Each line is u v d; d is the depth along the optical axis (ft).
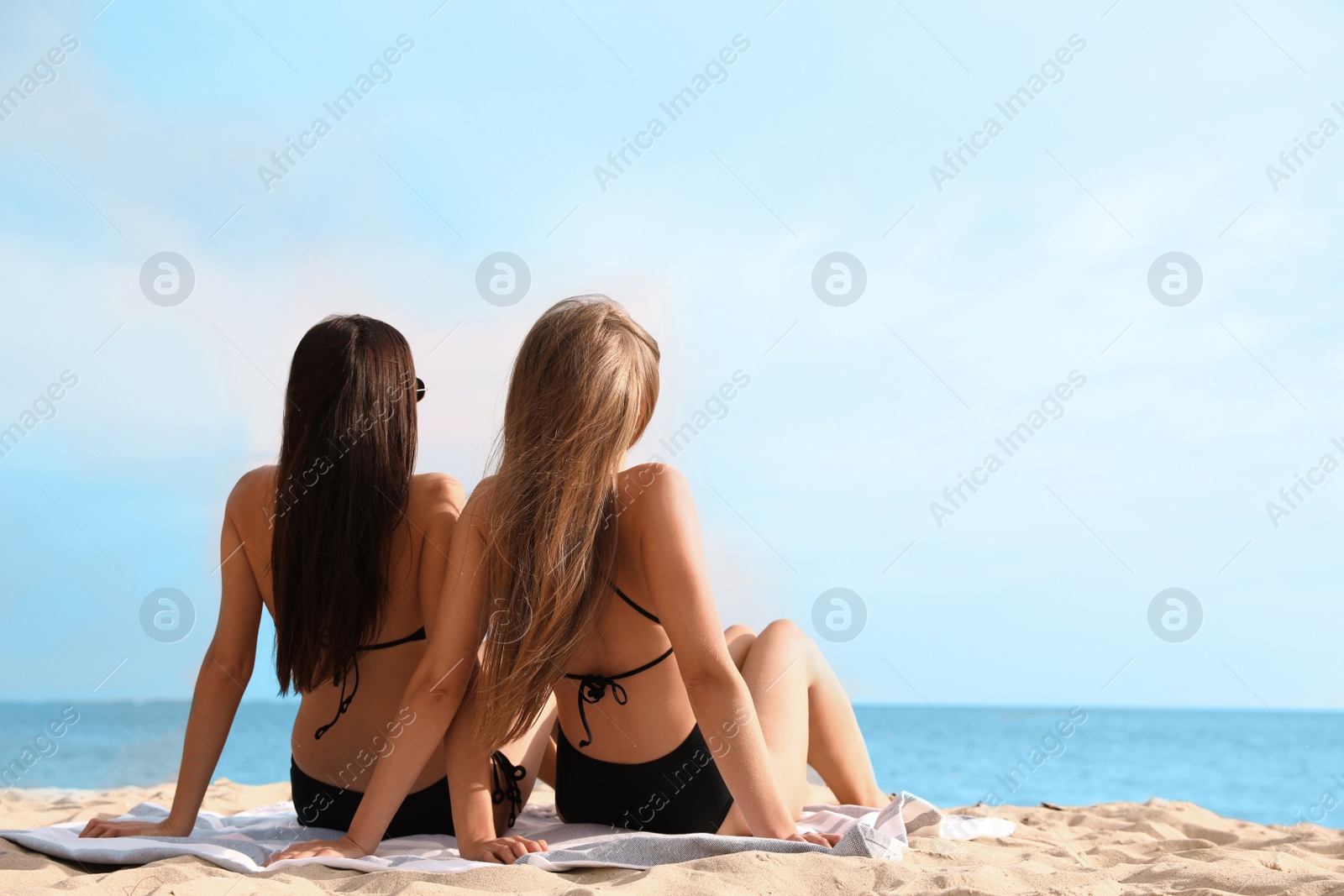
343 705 7.50
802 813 7.86
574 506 6.62
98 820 7.07
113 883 5.45
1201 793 62.39
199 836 7.14
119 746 62.39
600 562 6.77
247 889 5.24
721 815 7.20
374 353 7.28
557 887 5.57
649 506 6.64
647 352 7.09
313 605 7.14
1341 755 93.40
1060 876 5.96
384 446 7.22
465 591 6.76
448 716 6.75
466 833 6.59
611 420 6.72
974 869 5.93
